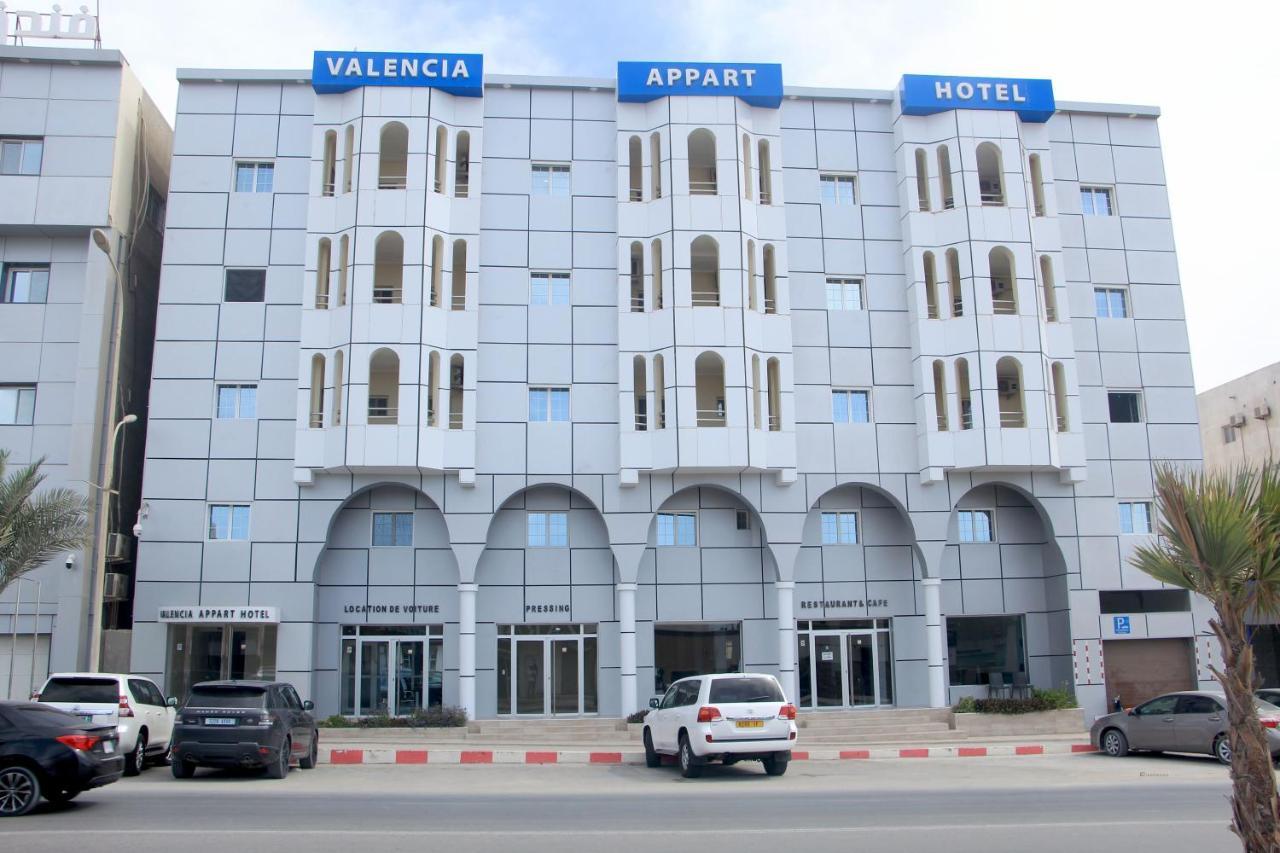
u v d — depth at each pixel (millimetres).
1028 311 33312
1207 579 8281
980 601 34125
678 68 33844
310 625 30797
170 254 32438
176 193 32812
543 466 32156
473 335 32406
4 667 29828
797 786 18703
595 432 32500
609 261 33625
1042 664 34000
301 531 31203
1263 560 8062
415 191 32250
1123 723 24578
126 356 33500
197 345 32000
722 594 33438
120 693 20016
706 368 33781
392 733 29844
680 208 32875
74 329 31875
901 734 30406
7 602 30109
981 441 32500
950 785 18812
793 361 33406
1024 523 34719
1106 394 34562
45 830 12867
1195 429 34688
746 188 33938
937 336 33656
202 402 31688
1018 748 26531
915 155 34938
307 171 33219
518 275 33188
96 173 32156
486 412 32281
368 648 32500
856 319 34156
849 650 33844
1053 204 35062
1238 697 8141
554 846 11836
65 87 32656
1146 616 33125
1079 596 33000
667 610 33156
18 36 33812
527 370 32656
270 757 19438
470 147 33562
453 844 11961
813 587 33719
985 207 33875
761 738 20000
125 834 12539
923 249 34281
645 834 12695
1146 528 34000
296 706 21672
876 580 33938
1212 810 14812
